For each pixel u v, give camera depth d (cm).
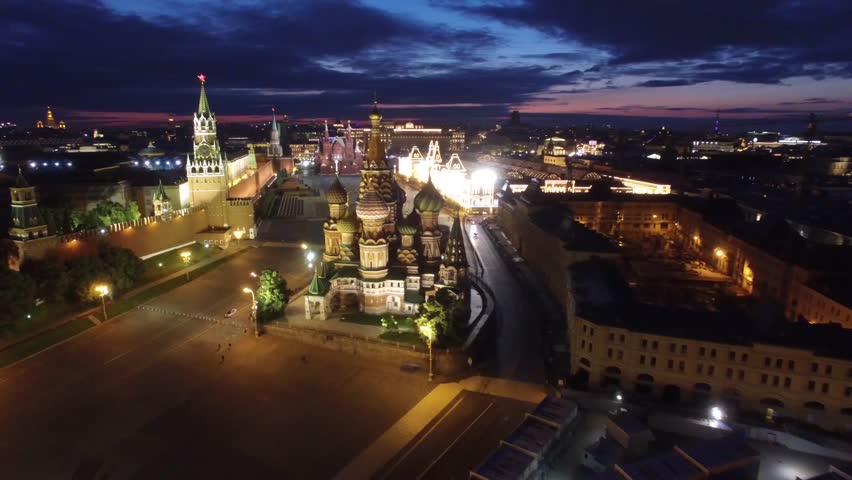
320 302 12756
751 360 9206
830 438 8500
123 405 9525
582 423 9094
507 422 9075
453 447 8444
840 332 9506
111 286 13888
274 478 7750
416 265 13662
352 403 9662
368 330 12119
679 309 10700
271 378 10519
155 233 17762
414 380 10425
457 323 11581
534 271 17425
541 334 12575
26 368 10744
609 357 10038
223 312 13675
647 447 8138
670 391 9862
